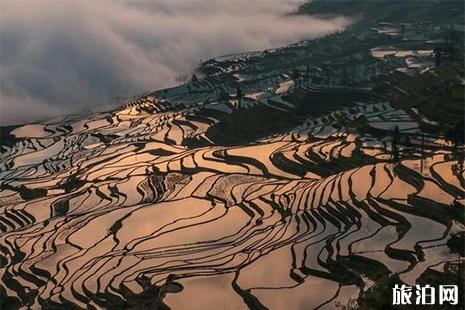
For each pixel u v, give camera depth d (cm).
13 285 9462
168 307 7894
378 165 11056
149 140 16325
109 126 19200
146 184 12825
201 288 8256
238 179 12231
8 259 10362
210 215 10775
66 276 9388
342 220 9475
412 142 11938
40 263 9962
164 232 10331
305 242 9031
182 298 8075
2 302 9056
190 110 18875
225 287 8225
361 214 9444
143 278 8844
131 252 9769
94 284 8962
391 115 13988
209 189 11962
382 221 9131
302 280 8031
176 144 15875
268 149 13512
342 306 7206
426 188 9719
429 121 12875
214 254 9256
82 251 10162
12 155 17388
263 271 8419
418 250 8081
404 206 9338
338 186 10519
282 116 16500
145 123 18775
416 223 8850
